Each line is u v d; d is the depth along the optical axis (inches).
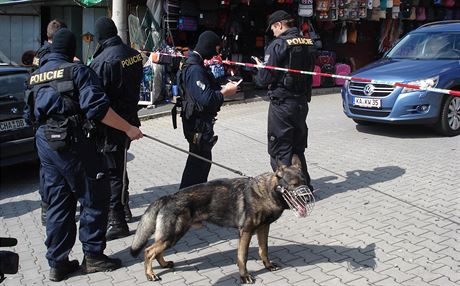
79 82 162.1
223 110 479.2
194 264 182.7
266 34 537.3
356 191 247.0
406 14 617.9
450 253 180.2
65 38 170.7
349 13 561.9
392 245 188.4
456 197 233.3
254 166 299.1
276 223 213.8
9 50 560.7
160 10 469.4
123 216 208.7
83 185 168.4
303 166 231.8
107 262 180.4
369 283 162.1
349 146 329.7
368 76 346.0
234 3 501.7
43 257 197.5
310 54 225.1
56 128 162.4
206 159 194.9
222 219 168.9
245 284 165.8
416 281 161.9
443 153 303.3
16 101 286.7
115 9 387.2
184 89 200.1
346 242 193.2
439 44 366.6
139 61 204.4
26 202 265.0
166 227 165.6
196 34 518.9
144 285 169.0
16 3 529.7
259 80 222.7
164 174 295.6
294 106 220.8
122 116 199.6
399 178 262.4
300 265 177.2
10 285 174.1
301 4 526.0
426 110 330.0
